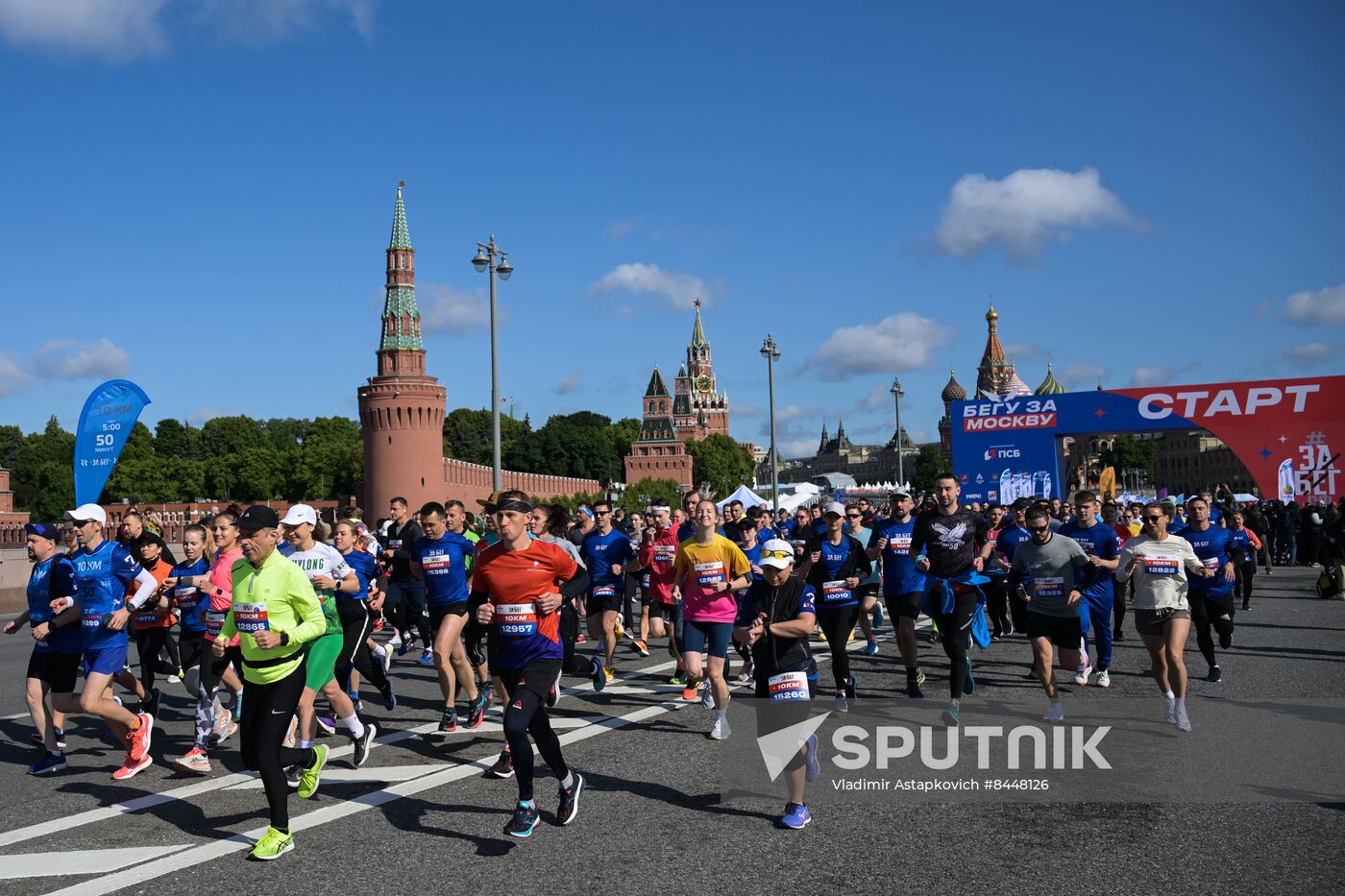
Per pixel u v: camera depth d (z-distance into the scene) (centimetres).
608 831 659
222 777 848
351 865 606
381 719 1072
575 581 702
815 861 587
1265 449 3416
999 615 1673
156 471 13675
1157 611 960
